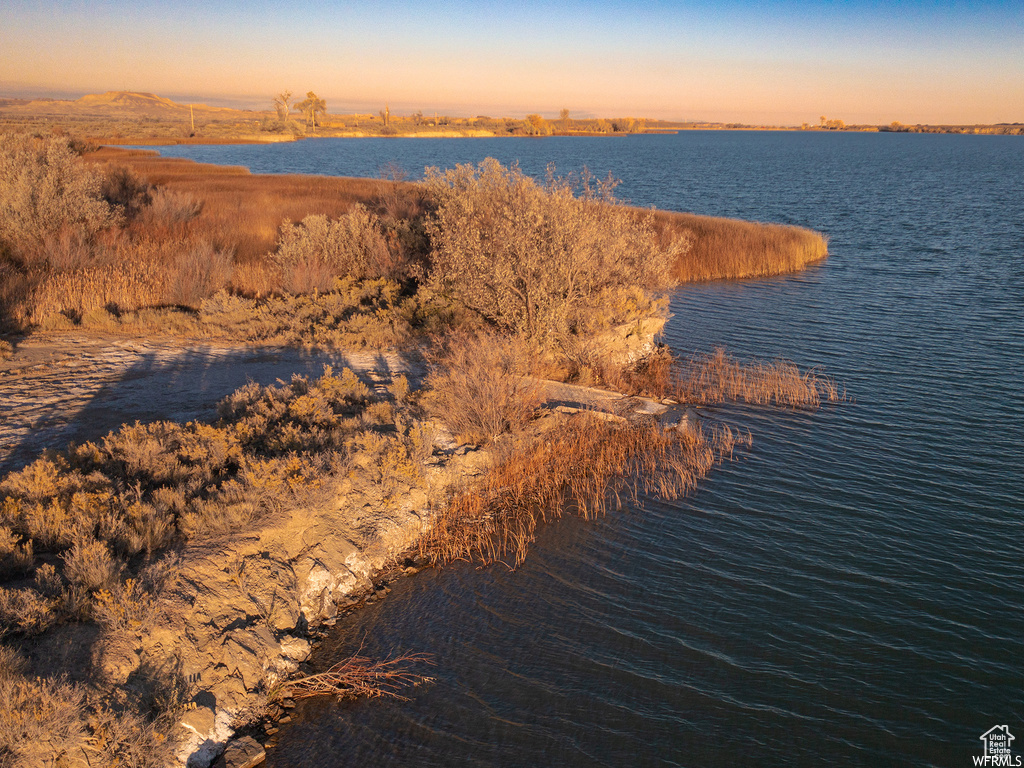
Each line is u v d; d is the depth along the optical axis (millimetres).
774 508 8695
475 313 14359
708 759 5043
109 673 4785
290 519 6797
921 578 7258
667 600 6855
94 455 7223
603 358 13383
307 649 5938
